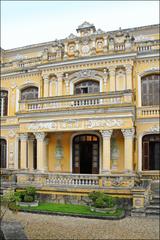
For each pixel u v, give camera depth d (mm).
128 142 18250
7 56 29078
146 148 20641
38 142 20344
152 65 20828
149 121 20453
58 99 20219
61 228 11977
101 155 21484
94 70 21734
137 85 21062
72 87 22469
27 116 20750
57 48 23031
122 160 20469
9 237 6039
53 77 23016
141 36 24359
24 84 24781
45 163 22031
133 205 15133
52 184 17781
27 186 17859
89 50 21922
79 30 24109
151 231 11672
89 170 21891
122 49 21094
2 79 25969
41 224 12648
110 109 18609
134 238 10688
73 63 22016
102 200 14734
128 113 18281
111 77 21109
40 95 23906
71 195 16828
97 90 22062
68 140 22500
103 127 18719
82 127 19172
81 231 11531
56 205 16328
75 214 14250
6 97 25953
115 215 13977
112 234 11164
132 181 16578
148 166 20453
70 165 22281
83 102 19656
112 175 16766
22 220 13344
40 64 23047
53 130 19922
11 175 21094
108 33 21844
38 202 16609
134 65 21094
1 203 11758
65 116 19672
